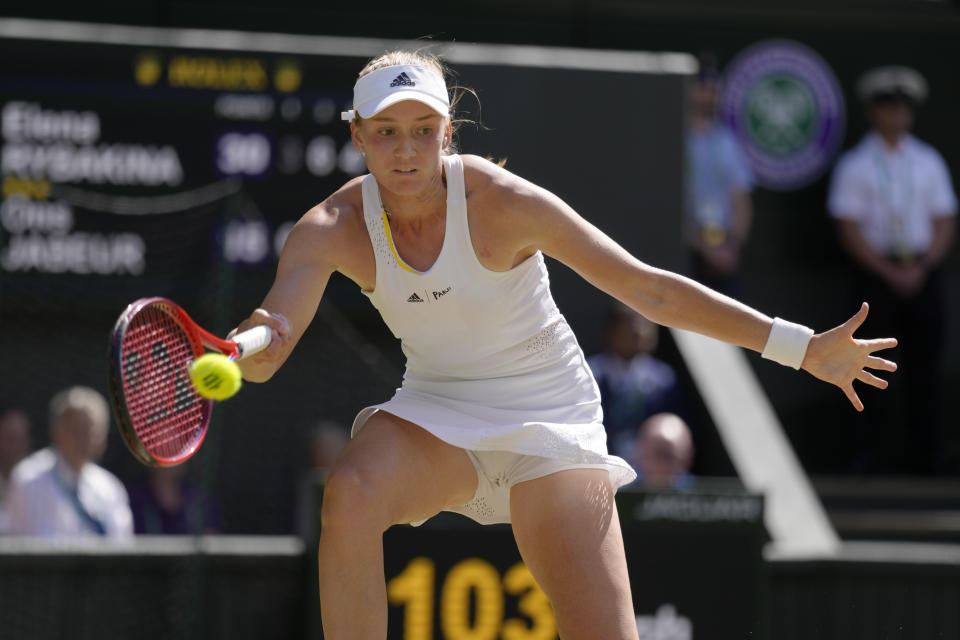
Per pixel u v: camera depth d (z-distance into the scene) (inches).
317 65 1079.6
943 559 801.6
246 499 1034.7
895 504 1142.3
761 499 715.4
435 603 699.4
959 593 801.6
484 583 702.5
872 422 1264.8
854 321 399.9
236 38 1082.1
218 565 762.8
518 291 410.9
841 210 1273.4
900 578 799.7
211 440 816.9
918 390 1250.0
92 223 1050.7
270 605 763.4
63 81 1056.2
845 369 408.8
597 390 439.8
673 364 1124.5
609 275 406.0
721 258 1264.8
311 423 1058.7
